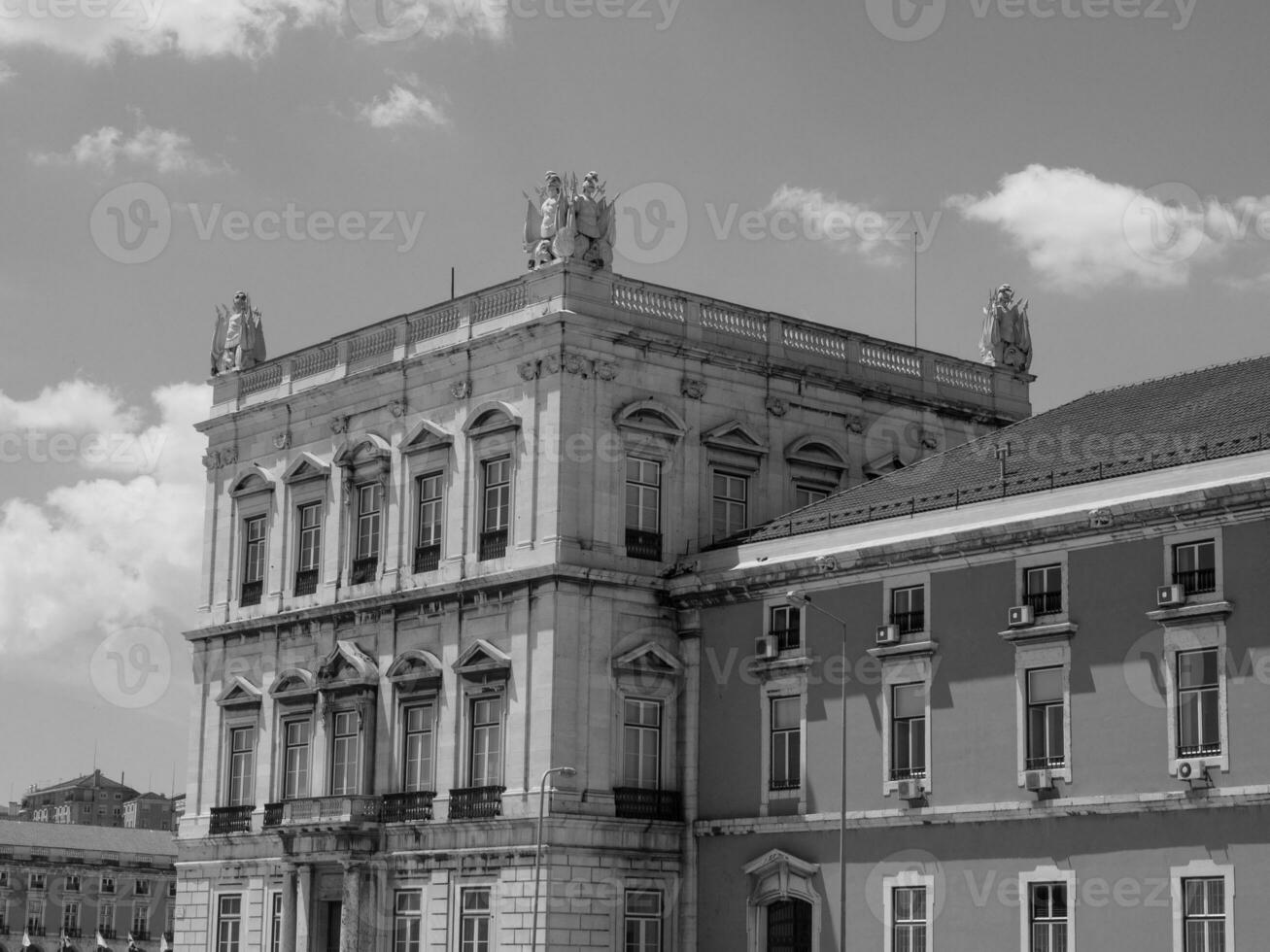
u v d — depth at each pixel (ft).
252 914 219.82
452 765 199.31
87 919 485.97
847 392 214.69
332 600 217.56
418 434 209.97
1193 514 155.63
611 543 195.72
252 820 222.69
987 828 167.32
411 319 214.90
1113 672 160.04
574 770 189.06
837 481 212.84
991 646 169.07
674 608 198.29
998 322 230.68
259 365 236.22
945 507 176.04
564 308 195.62
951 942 168.66
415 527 209.97
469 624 200.95
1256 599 151.64
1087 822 160.25
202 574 237.66
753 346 208.95
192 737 234.17
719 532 203.82
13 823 493.36
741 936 186.91
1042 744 164.76
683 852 193.67
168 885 499.51
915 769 174.19
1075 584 163.84
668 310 203.72
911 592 176.86
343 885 206.18
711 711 193.77
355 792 209.87
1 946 469.16
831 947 178.70
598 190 200.95
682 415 202.18
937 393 222.28
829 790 181.06
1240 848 150.20
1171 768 154.92
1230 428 164.76
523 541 196.24
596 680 192.54
